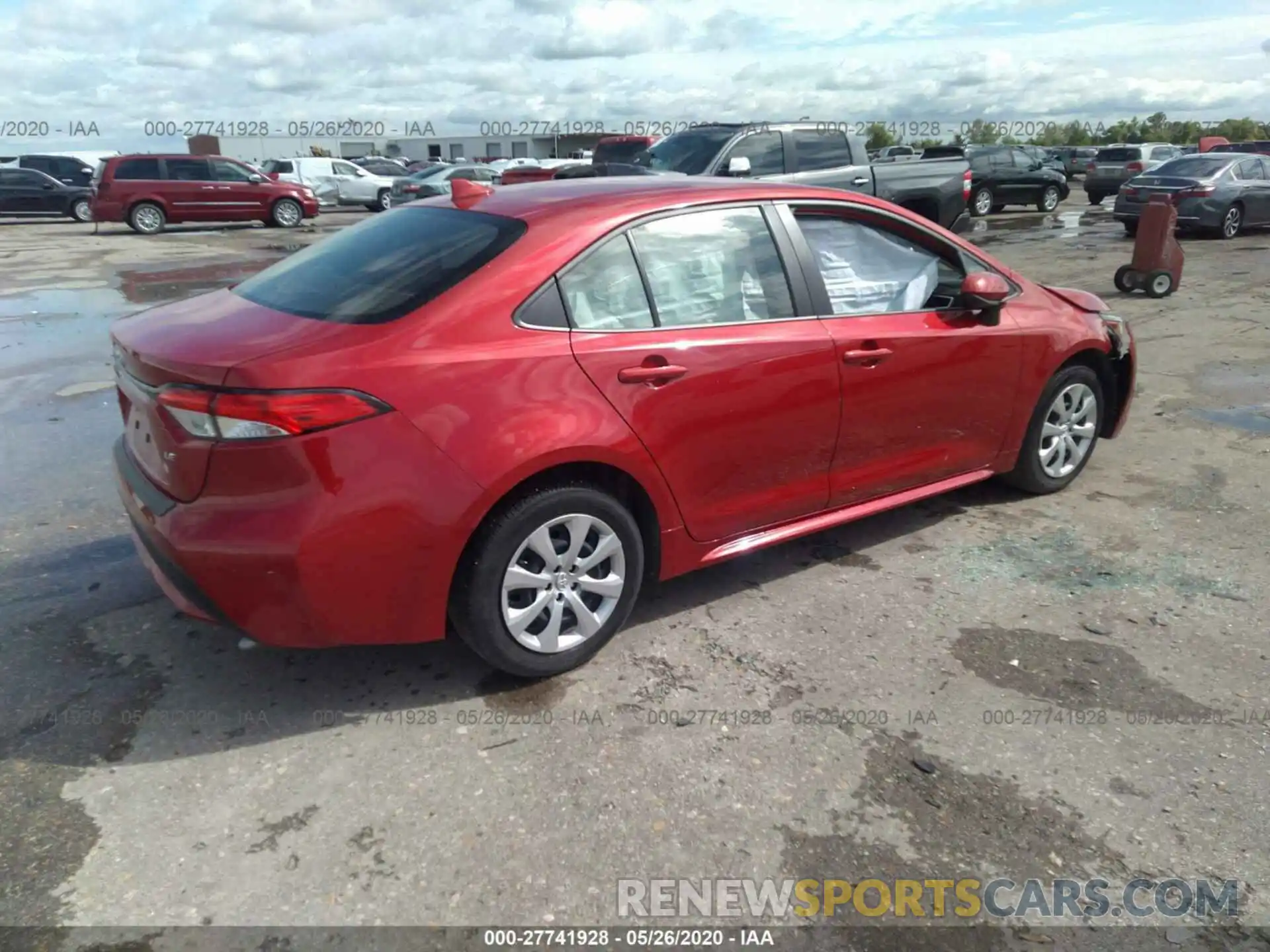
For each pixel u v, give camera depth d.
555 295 3.02
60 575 3.89
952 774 2.71
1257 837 2.48
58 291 11.59
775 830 2.50
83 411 6.25
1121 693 3.10
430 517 2.74
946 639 3.42
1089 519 4.48
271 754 2.78
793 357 3.47
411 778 2.68
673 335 3.22
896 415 3.87
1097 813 2.56
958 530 4.37
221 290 3.57
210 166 21.30
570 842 2.45
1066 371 4.55
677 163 11.30
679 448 3.26
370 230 3.57
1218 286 11.07
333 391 2.61
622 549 3.20
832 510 3.88
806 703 3.04
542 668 3.11
